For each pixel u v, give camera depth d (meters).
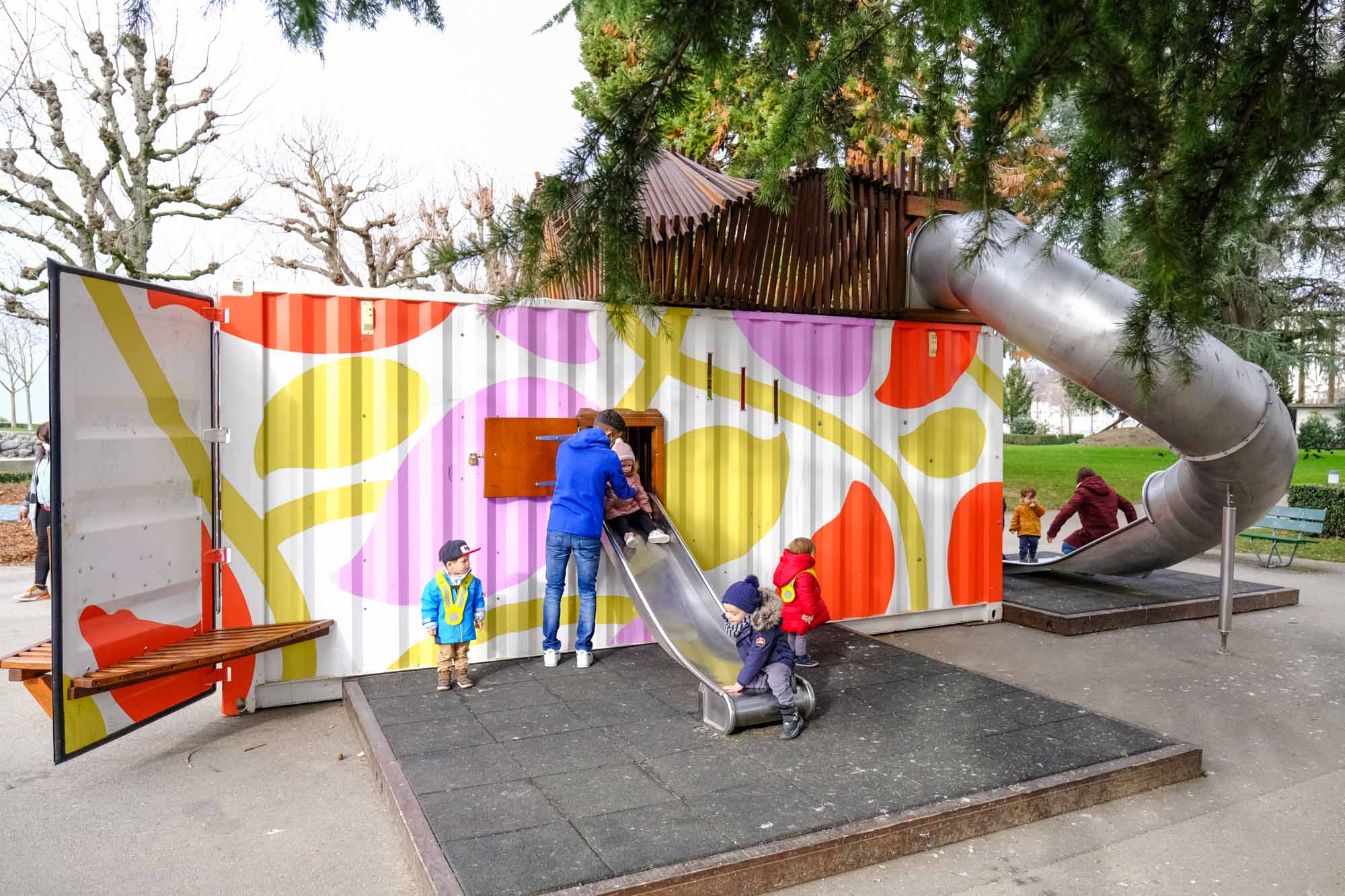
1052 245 3.60
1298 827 4.12
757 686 5.00
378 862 3.78
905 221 7.89
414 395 6.12
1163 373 5.90
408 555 6.14
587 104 3.28
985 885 3.57
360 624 6.03
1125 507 10.38
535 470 6.44
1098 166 3.16
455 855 3.45
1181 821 4.17
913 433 8.02
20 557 12.04
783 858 3.50
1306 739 5.31
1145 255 3.04
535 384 6.47
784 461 7.44
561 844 3.54
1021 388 44.72
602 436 6.24
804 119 3.72
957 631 8.11
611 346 6.72
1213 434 6.42
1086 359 6.14
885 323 7.84
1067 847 3.90
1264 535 12.07
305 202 17.36
